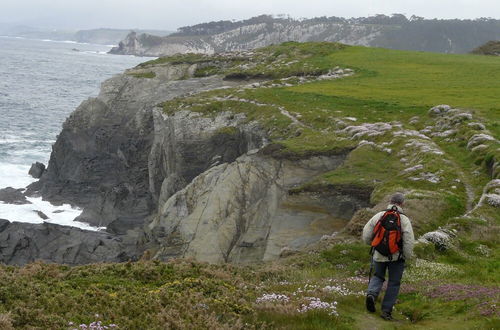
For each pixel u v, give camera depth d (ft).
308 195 118.93
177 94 265.95
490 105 160.15
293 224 115.44
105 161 263.90
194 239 134.62
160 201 200.03
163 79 300.20
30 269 51.93
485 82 209.26
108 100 288.51
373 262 46.73
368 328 40.91
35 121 422.82
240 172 143.33
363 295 49.21
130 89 292.61
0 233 180.34
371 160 126.11
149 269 54.54
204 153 194.18
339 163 136.46
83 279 50.85
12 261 172.55
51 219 217.97
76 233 181.98
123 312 40.40
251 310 42.63
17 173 278.05
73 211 230.07
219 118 199.11
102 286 47.73
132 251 174.29
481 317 41.47
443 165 109.50
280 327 39.17
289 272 64.44
